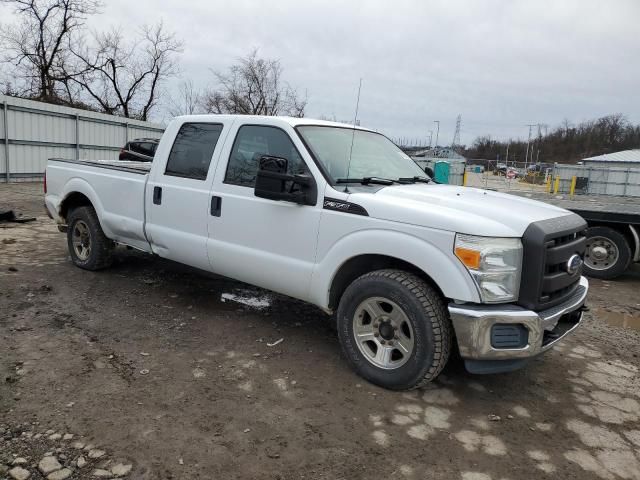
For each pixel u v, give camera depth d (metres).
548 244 3.38
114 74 36.41
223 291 5.75
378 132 5.31
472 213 3.45
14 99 18.31
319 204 3.90
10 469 2.60
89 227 6.03
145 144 18.30
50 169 6.54
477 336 3.22
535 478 2.78
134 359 3.95
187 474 2.65
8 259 6.74
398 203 3.56
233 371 3.84
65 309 4.94
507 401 3.64
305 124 4.35
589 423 3.39
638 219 7.18
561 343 4.84
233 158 4.54
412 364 3.48
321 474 2.71
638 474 2.87
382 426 3.21
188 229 4.84
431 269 3.34
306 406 3.39
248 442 2.96
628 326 5.46
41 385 3.46
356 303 3.74
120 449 2.81
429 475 2.76
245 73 33.00
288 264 4.09
